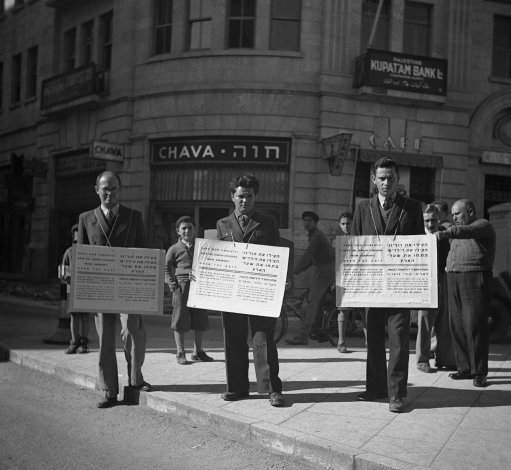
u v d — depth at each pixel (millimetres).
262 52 17484
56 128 22828
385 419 4754
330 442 4133
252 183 5328
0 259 27266
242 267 5246
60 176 23047
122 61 19453
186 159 17953
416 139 18359
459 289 6215
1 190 26328
